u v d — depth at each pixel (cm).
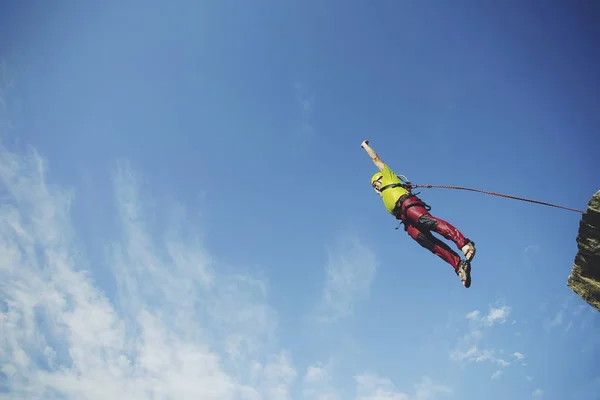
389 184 926
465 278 802
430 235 880
